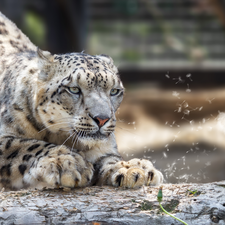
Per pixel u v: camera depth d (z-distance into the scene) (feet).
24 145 30.42
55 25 111.86
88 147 32.94
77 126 30.53
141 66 157.69
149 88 157.38
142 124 114.21
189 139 89.56
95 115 29.73
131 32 167.53
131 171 27.71
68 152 28.27
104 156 33.30
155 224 23.26
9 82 35.47
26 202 24.45
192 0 168.86
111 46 163.22
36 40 159.02
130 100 140.05
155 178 28.19
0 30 45.14
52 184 26.37
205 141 86.22
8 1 153.79
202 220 23.56
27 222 22.74
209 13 167.53
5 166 30.35
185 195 25.85
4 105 34.42
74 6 112.06
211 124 96.53
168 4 169.48
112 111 30.86
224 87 152.97
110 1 170.40
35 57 37.11
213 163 69.97
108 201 24.84
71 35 115.65
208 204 24.44
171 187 27.45
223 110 122.72
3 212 23.26
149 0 166.09
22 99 33.12
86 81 30.60
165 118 121.49
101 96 30.81
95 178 30.53
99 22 169.27
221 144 83.51
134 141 90.53
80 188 27.22
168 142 89.20
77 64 31.50
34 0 157.28
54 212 23.40
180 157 76.54
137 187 27.63
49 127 32.40
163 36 166.71
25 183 29.68
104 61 33.86
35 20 162.91
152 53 162.09
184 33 166.20
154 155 79.56
